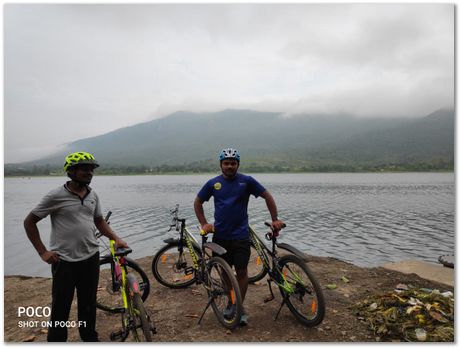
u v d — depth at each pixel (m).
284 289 3.88
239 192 4.04
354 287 4.82
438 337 3.28
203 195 4.23
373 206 42.28
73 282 3.22
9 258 18.19
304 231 25.17
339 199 51.66
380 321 3.63
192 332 3.71
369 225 28.05
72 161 3.18
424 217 32.75
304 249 19.20
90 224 3.33
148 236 23.31
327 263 6.15
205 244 4.12
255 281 5.16
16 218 33.50
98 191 75.88
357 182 112.31
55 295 3.16
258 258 5.03
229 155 3.99
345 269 5.70
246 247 4.02
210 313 4.22
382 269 5.68
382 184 98.50
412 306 3.80
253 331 3.67
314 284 3.55
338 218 32.19
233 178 4.13
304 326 3.74
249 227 4.48
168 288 5.21
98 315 4.35
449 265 5.85
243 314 3.76
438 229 25.86
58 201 3.15
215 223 4.11
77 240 3.21
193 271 4.96
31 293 5.24
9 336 3.83
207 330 3.75
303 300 3.84
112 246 3.94
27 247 20.84
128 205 44.00
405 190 72.06
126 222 29.70
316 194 61.69
